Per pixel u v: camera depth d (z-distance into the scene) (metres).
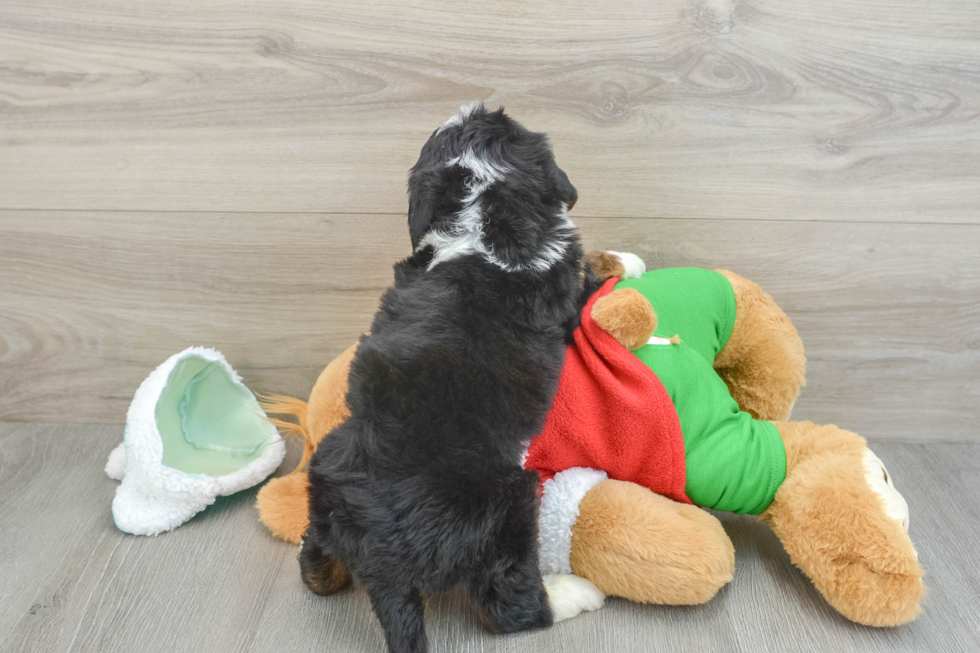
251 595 1.05
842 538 0.93
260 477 1.29
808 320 1.37
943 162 1.25
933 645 0.95
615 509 0.96
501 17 1.19
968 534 1.17
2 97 1.26
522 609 0.92
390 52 1.21
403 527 0.84
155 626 0.99
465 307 0.90
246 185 1.31
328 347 1.43
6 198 1.33
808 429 1.08
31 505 1.24
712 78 1.21
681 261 1.33
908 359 1.38
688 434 1.00
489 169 0.93
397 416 0.87
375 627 0.99
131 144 1.29
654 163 1.27
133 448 1.20
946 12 1.16
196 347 1.38
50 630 0.98
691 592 0.95
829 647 0.95
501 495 0.86
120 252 1.36
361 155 1.28
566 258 0.96
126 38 1.22
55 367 1.46
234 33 1.21
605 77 1.22
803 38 1.19
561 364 0.96
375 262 1.36
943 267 1.31
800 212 1.29
